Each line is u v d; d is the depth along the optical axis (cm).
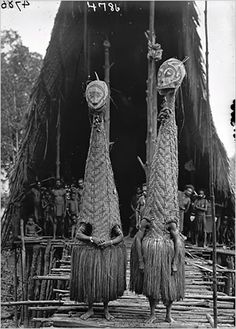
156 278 649
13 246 1349
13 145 1689
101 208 688
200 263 1127
